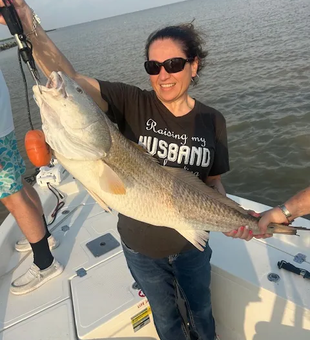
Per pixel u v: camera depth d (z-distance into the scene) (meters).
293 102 9.55
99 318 2.44
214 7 85.56
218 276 2.68
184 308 2.62
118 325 2.47
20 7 1.88
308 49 15.43
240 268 2.61
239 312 2.65
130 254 2.26
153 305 2.30
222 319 2.80
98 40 52.25
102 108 2.22
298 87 10.70
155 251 2.20
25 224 2.66
